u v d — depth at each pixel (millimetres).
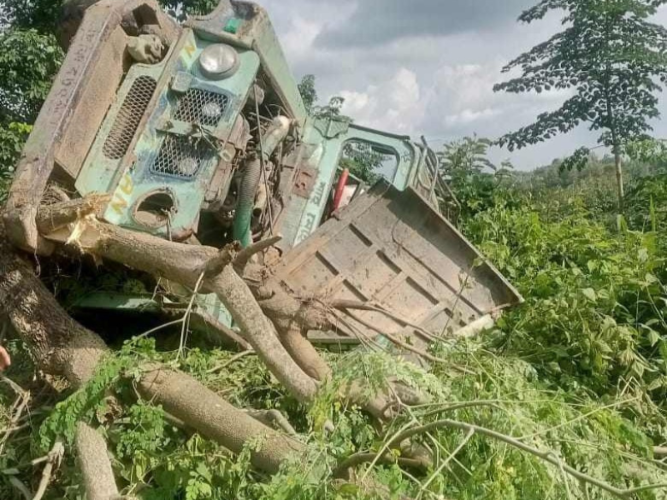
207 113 4316
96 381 3158
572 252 5457
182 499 3191
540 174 14195
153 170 4148
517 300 4590
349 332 4258
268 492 2715
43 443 3143
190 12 13141
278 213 5113
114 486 2977
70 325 3643
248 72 4453
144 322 4473
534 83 9766
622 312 4527
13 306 3621
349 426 3227
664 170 8742
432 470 2762
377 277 4500
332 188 5969
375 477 2867
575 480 2664
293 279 4367
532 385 3664
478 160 8578
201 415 3227
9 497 3346
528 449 2438
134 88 4332
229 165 4273
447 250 4684
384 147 6102
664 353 3951
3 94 11547
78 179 4031
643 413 3852
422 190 6363
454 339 4195
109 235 3719
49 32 13141
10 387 3844
